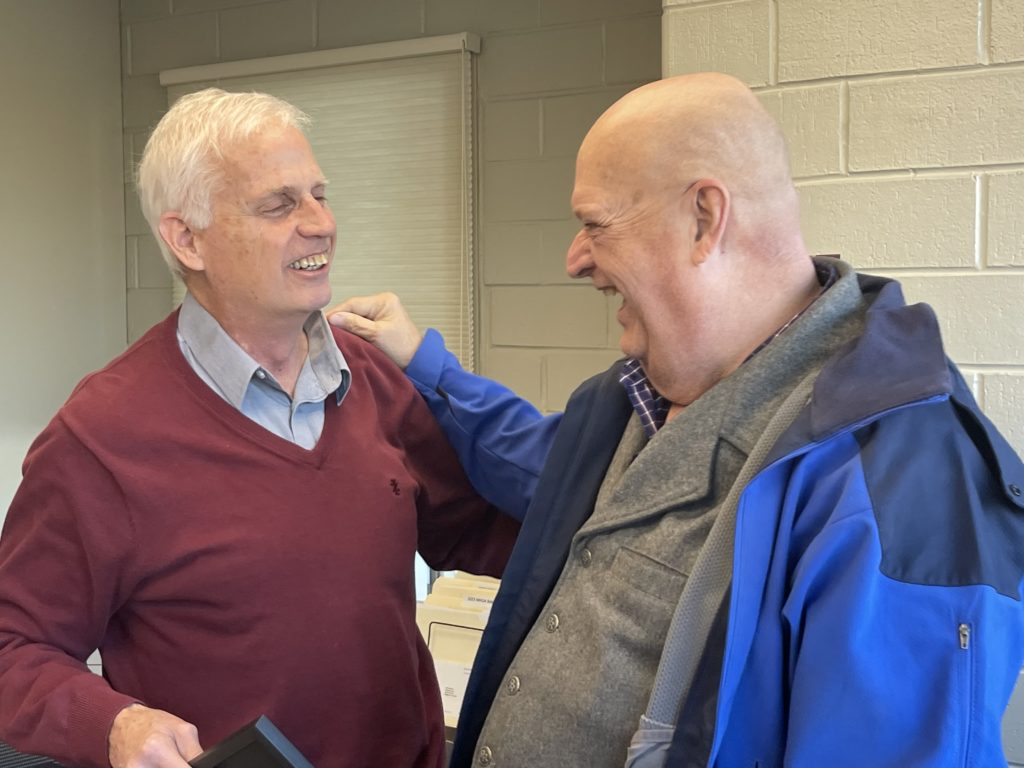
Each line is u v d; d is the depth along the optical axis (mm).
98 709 1149
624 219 994
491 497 1547
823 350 981
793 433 890
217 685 1276
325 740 1321
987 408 1642
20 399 3283
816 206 1733
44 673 1205
